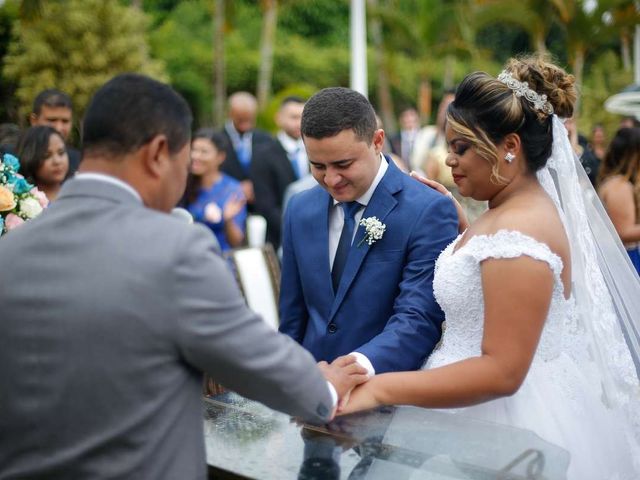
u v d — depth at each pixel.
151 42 17.97
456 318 2.27
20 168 4.23
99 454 1.48
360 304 2.66
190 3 24.11
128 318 1.46
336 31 26.47
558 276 2.08
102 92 1.59
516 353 2.00
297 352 1.62
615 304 2.54
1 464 1.57
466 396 2.02
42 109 5.32
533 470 1.77
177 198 1.69
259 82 22.72
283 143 7.49
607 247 2.54
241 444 1.91
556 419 2.24
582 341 2.39
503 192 2.22
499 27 23.72
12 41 13.65
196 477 1.55
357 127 2.48
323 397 1.67
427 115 20.77
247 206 7.53
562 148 2.28
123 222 1.53
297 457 1.84
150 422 1.48
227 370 1.52
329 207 2.78
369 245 2.64
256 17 25.38
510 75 2.18
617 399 2.40
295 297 2.87
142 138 1.57
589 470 2.22
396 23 18.84
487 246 2.07
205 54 22.56
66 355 1.47
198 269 1.49
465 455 1.84
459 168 2.21
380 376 2.11
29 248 1.54
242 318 1.53
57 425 1.49
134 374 1.46
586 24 14.75
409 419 2.01
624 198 5.04
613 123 14.91
